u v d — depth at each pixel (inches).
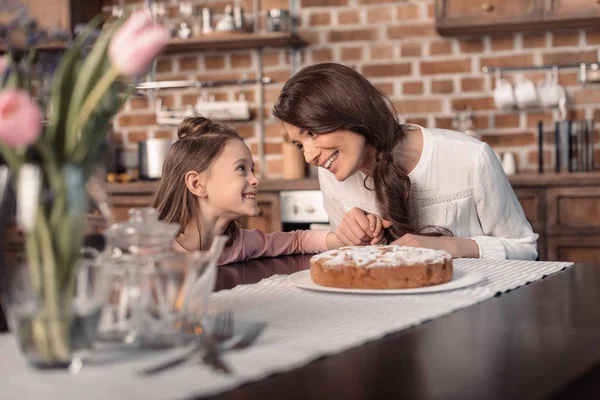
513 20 122.7
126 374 24.0
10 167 23.9
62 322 24.2
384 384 23.1
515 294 40.7
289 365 25.1
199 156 66.9
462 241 63.9
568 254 115.5
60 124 23.6
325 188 81.4
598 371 25.4
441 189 74.8
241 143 68.9
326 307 36.6
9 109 21.1
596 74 126.6
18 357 26.8
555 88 127.1
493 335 30.0
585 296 39.4
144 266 27.4
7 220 23.9
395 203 70.3
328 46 141.8
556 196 115.2
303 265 57.6
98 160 24.8
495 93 130.0
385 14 138.7
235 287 44.0
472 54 135.0
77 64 24.7
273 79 145.0
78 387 22.7
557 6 120.7
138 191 131.3
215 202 66.9
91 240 25.3
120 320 26.9
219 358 25.5
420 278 41.1
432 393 22.0
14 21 25.3
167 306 27.5
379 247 46.4
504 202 74.5
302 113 65.4
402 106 138.5
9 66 24.9
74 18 139.6
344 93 65.6
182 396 21.5
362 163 74.3
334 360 26.4
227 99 147.2
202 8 146.6
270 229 125.7
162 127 149.8
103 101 24.5
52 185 23.8
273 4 143.9
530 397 21.4
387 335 30.5
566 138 126.0
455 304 36.7
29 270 24.0
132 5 147.7
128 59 22.6
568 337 29.3
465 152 74.2
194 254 29.4
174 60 148.9
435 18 126.3
